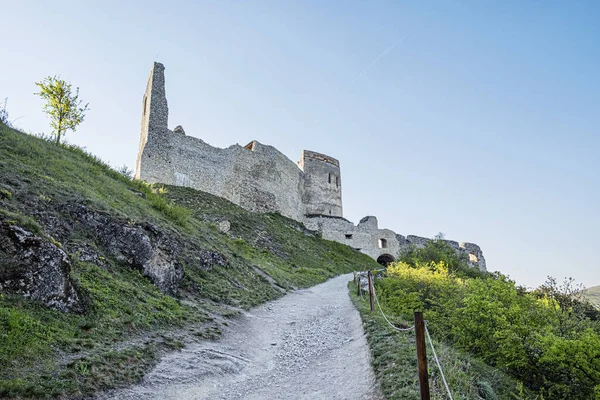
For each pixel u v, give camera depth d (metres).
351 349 9.02
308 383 7.44
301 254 32.53
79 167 16.50
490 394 6.65
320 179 60.41
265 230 33.88
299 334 11.16
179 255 13.91
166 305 10.18
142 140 38.50
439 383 5.99
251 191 43.47
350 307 14.10
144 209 15.97
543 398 7.71
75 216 11.16
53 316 7.09
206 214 30.92
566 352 7.97
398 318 11.37
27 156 14.09
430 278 15.84
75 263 9.25
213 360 8.12
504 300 11.59
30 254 7.37
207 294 12.81
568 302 11.92
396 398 5.69
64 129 22.77
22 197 10.43
